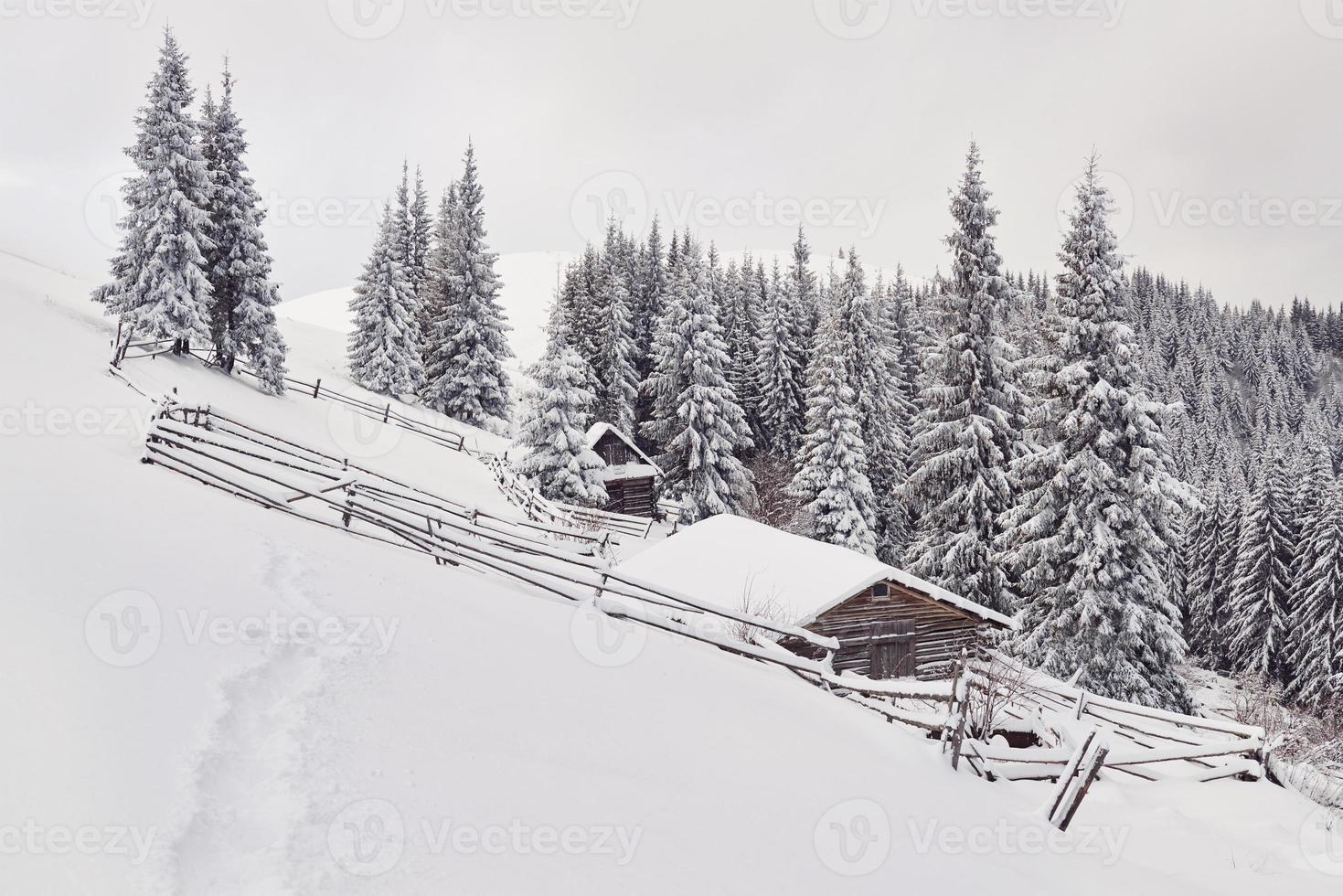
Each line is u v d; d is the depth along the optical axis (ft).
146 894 10.12
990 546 91.66
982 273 95.09
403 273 158.30
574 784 17.10
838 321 127.44
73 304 99.30
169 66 94.94
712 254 204.44
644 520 120.67
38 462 32.78
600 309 172.04
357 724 16.48
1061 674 76.84
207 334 97.55
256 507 37.27
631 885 13.58
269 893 10.59
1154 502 76.84
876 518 123.65
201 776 13.15
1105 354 79.41
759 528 71.10
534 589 38.65
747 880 15.20
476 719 18.75
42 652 15.60
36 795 11.60
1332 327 549.54
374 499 48.29
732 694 28.76
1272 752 39.99
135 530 25.62
